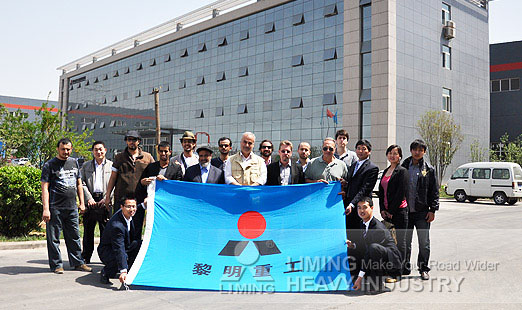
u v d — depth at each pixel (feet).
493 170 73.00
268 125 123.24
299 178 23.27
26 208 30.58
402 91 96.89
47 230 22.04
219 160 24.85
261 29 126.82
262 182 23.07
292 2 117.80
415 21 100.83
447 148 98.94
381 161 94.07
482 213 58.23
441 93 107.24
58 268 21.85
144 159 24.58
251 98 129.39
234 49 136.15
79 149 63.77
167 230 20.54
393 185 21.77
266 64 124.77
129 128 184.96
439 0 107.86
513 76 129.80
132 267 19.33
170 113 162.40
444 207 66.74
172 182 21.49
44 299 17.37
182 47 157.99
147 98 174.91
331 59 106.52
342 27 104.12
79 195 23.48
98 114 206.18
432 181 21.94
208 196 21.53
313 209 21.67
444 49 109.09
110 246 20.11
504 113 131.23
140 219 22.52
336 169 22.94
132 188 23.18
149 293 18.48
